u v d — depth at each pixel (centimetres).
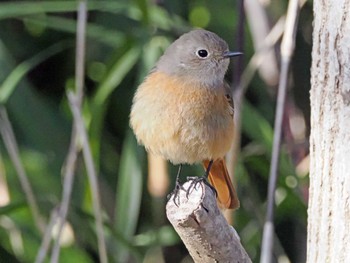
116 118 1295
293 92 1252
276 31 1098
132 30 1132
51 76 1355
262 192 1277
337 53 670
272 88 1186
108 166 1276
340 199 671
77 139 1052
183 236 662
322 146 684
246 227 1173
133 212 1095
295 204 1105
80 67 986
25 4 1120
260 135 1109
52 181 1170
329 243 678
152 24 1123
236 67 1040
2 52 1189
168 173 1183
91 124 1112
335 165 674
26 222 1128
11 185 1159
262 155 1157
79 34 989
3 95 1087
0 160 1146
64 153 1194
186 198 667
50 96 1336
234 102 1012
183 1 1277
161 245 1191
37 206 1040
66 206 948
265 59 1177
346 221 667
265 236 878
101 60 1286
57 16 1301
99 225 961
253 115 1109
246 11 1139
